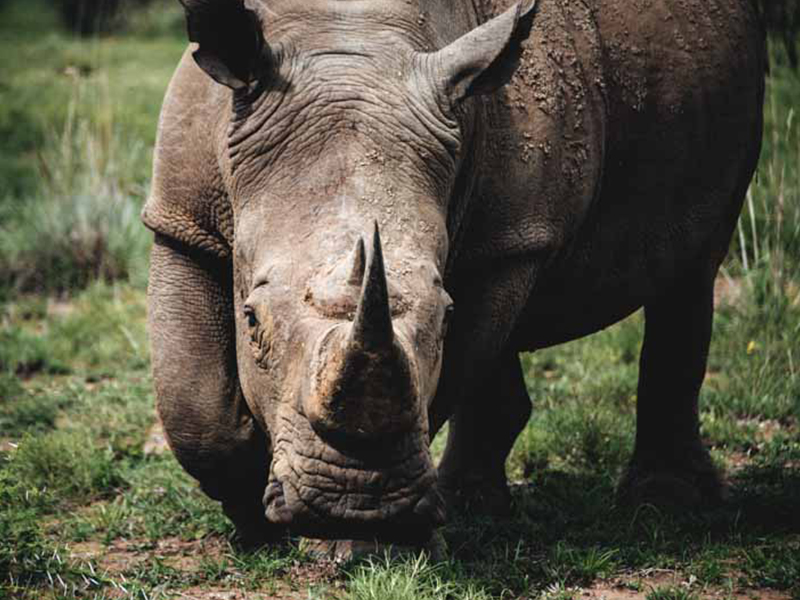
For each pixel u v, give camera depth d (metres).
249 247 14.12
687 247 20.98
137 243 36.03
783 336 28.20
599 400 25.70
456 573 17.09
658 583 17.66
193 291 16.84
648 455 21.92
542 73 17.75
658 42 19.84
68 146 38.59
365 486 12.85
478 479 20.88
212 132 16.08
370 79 14.45
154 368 16.98
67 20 102.88
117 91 61.16
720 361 28.12
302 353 13.03
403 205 13.86
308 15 15.02
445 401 17.52
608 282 20.09
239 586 17.33
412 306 13.20
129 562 18.50
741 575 17.81
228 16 14.29
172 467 22.41
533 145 17.39
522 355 28.22
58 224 35.81
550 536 19.33
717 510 20.81
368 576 16.31
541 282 18.86
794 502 20.56
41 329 32.28
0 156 48.00
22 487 20.97
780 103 36.53
